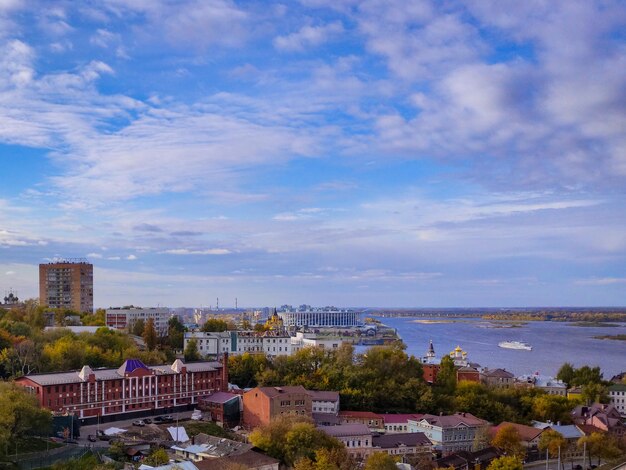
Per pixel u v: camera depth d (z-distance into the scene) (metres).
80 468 188.00
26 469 182.88
